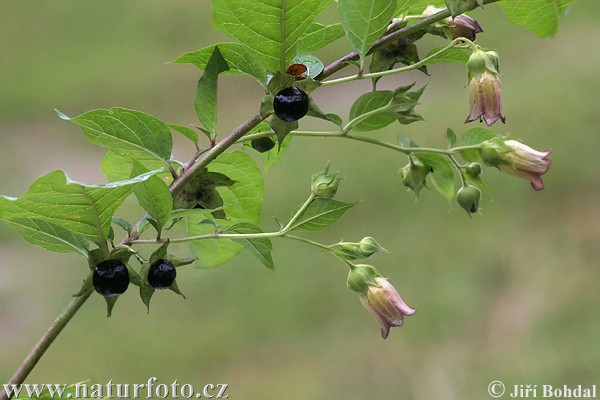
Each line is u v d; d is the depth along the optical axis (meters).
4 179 15.51
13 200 2.62
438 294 10.96
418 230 12.20
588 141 13.88
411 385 9.51
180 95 18.80
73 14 19.50
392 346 10.13
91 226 2.76
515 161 3.45
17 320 11.34
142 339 10.48
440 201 12.66
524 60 16.92
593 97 14.84
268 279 11.20
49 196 2.63
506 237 12.01
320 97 16.02
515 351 9.92
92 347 10.58
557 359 9.59
